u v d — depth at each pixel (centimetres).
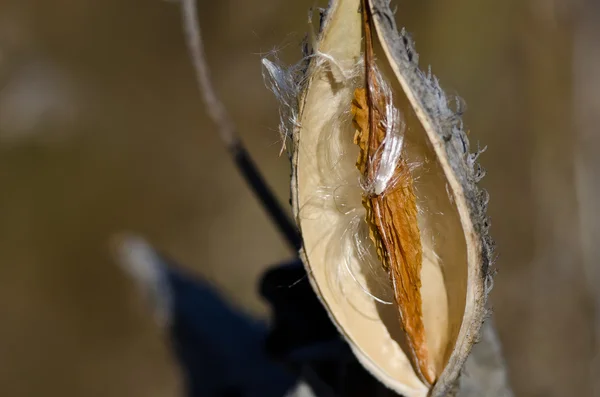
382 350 39
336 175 39
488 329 43
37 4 133
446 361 38
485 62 116
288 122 38
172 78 130
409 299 38
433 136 37
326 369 45
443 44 117
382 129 38
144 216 118
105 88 130
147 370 107
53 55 130
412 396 39
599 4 121
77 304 111
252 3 124
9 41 128
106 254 114
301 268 44
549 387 93
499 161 110
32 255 115
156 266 60
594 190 108
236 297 109
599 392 93
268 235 115
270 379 55
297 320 45
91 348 109
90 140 125
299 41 39
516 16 118
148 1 135
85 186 121
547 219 105
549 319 97
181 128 125
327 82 38
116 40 133
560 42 116
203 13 125
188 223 117
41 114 125
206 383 56
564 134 112
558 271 101
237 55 124
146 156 124
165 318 58
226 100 120
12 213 118
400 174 38
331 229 39
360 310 39
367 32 37
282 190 112
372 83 38
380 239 38
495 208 106
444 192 38
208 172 121
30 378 106
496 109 113
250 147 117
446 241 38
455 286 38
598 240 104
